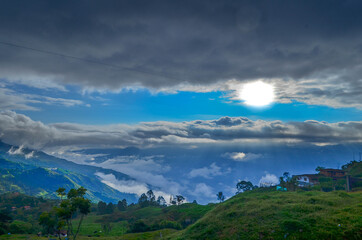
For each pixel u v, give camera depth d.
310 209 53.78
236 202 71.69
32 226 172.12
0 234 133.25
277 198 68.88
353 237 41.00
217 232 54.25
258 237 47.09
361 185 119.56
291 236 44.50
